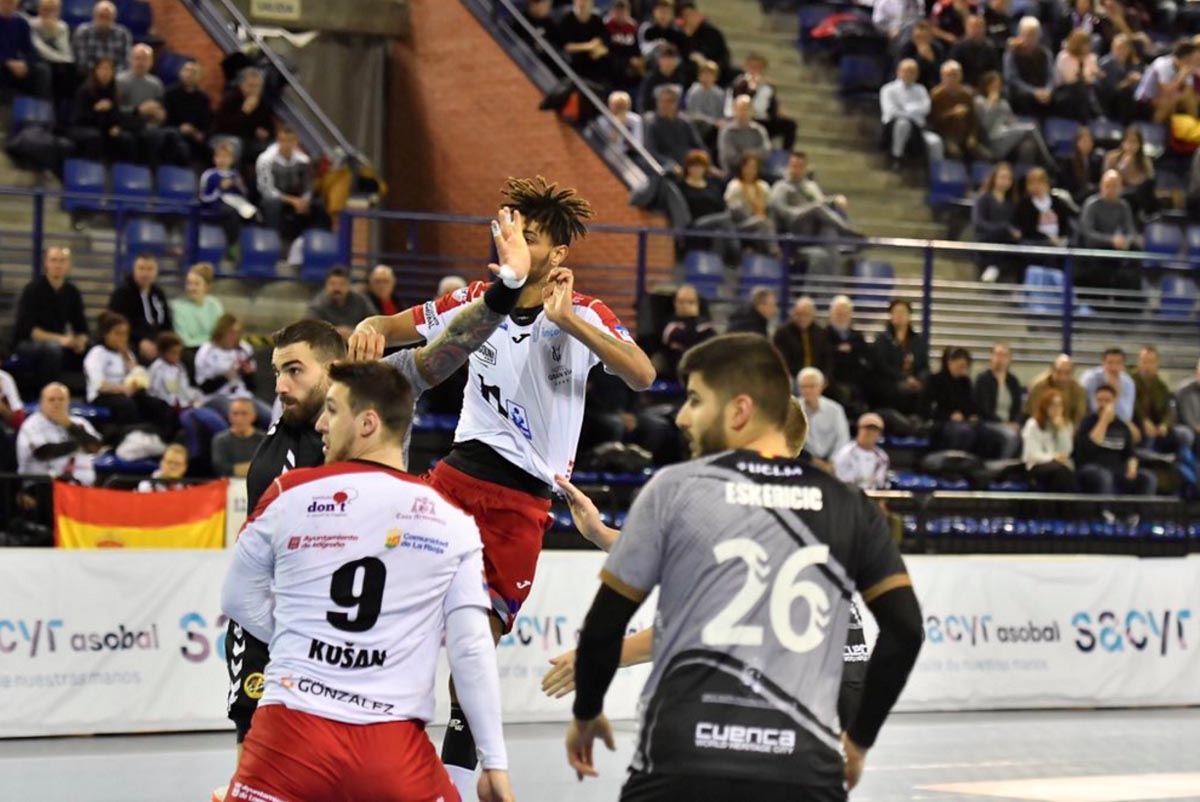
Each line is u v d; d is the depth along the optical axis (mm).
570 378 10031
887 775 16219
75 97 30922
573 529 23859
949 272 33719
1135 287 33062
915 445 27953
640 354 9352
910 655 6773
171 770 15734
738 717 6551
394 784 7566
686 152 32438
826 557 6762
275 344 9773
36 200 27156
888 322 29125
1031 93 37531
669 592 6754
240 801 7594
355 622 7594
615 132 32469
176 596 18312
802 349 27297
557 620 19828
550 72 34562
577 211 9852
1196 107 38531
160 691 18172
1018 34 39906
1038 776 16328
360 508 7668
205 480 21625
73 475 21391
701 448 7152
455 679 7809
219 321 24609
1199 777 16453
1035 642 21703
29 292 24938
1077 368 32562
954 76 36094
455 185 36906
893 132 35812
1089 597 22047
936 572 21250
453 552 7781
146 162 30953
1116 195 33500
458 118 36812
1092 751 18125
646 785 6629
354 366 7969
